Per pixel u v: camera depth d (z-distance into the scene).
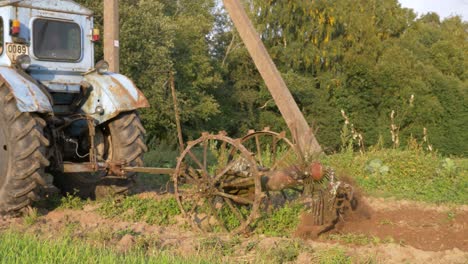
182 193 6.90
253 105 37.00
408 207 7.98
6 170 6.98
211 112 31.08
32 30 7.40
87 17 7.94
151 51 24.73
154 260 4.81
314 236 6.20
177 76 30.09
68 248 5.02
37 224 6.79
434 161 10.59
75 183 8.16
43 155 7.01
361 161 10.62
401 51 36.69
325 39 36.44
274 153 6.97
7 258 4.66
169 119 26.34
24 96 6.82
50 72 7.56
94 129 7.45
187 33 30.97
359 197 7.39
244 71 36.72
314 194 6.42
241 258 5.45
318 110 34.88
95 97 7.78
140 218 7.17
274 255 5.41
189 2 37.59
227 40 38.91
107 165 7.36
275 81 13.76
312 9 36.03
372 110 35.62
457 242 6.17
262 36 37.59
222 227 6.54
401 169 10.17
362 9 38.72
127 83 7.97
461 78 42.12
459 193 8.86
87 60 7.94
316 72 38.03
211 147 11.77
